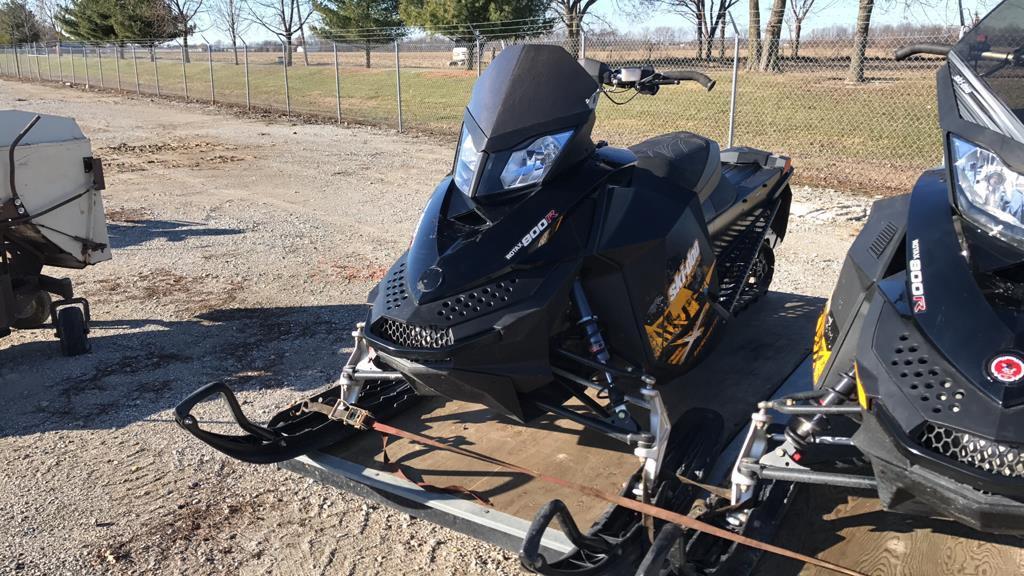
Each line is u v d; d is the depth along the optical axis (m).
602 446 3.79
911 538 3.09
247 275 7.12
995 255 2.53
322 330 5.79
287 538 3.40
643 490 2.95
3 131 5.12
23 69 48.88
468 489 3.45
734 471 2.98
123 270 7.36
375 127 18.23
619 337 3.31
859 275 3.21
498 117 3.25
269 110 22.61
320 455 3.68
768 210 5.08
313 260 7.56
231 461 4.04
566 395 3.31
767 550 2.78
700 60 23.62
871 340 2.69
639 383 3.29
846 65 20.03
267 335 5.72
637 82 3.87
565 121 3.26
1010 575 2.87
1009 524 2.34
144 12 53.75
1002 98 2.66
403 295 3.12
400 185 11.24
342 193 10.71
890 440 2.49
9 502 3.69
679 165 3.89
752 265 4.70
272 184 11.46
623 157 3.60
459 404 4.24
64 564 3.24
